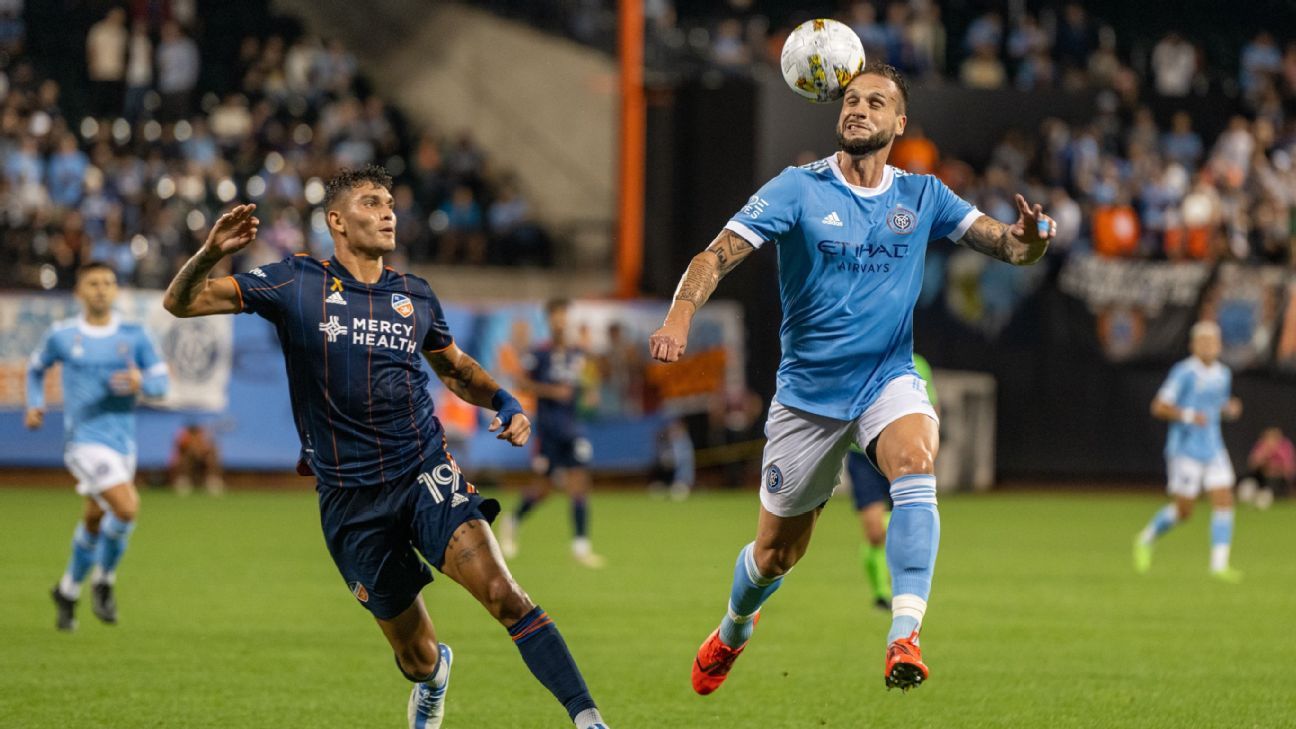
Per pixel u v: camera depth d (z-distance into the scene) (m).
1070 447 98.44
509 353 90.06
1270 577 53.50
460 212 102.25
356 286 21.66
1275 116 109.44
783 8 116.88
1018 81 111.38
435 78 112.94
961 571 54.44
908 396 22.97
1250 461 97.44
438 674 22.77
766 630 39.19
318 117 106.00
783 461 23.59
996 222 23.50
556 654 20.75
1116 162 104.62
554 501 86.62
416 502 21.34
